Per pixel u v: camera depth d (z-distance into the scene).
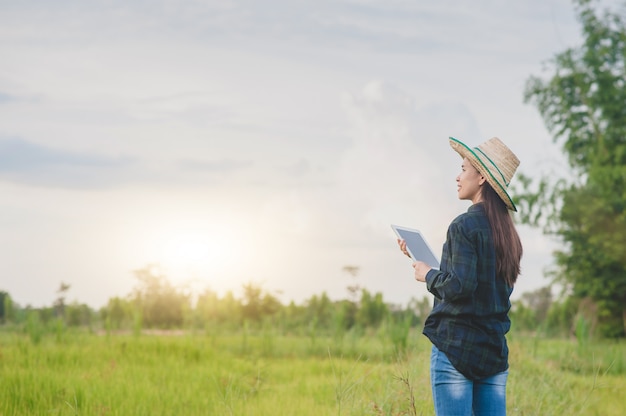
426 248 4.10
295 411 7.14
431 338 3.73
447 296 3.57
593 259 36.53
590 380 9.55
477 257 3.63
